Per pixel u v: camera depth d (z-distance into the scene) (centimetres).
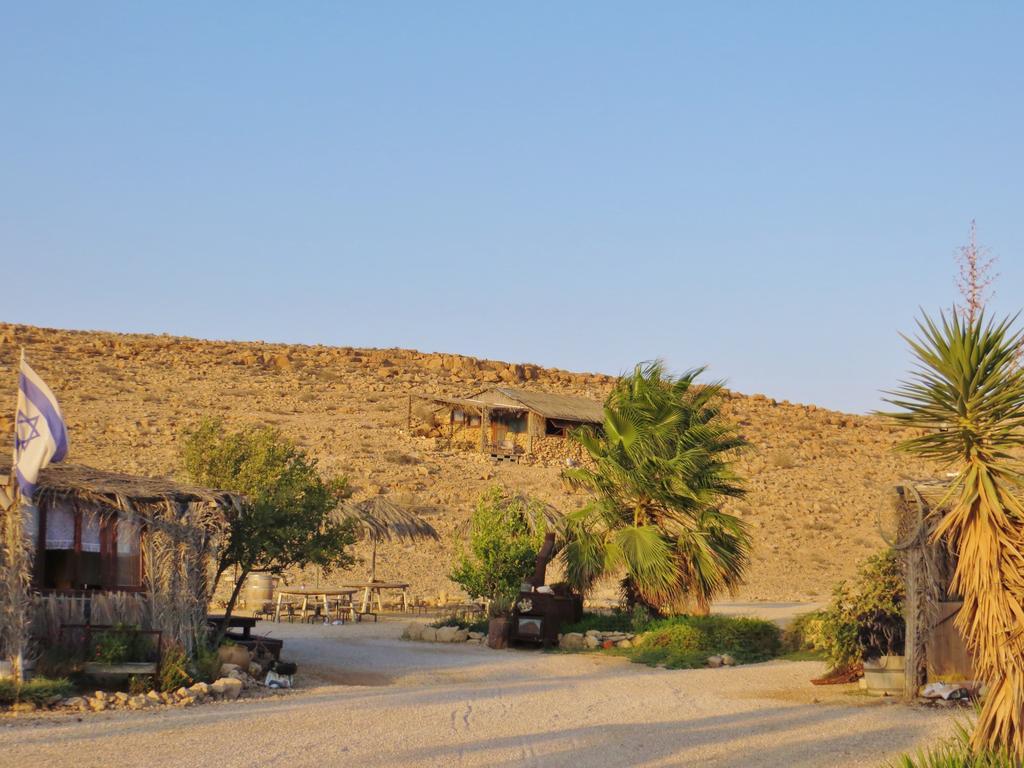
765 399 9744
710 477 2559
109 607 1524
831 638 1758
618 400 2606
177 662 1512
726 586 2517
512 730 1315
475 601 3016
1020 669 1059
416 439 6162
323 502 2017
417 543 4159
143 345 8456
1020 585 1073
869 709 1498
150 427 5628
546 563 2494
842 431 8656
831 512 5559
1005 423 1094
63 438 1412
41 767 1031
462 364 9275
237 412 6606
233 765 1066
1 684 1354
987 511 1086
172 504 1574
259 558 1947
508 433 6216
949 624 1579
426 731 1284
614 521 2548
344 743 1192
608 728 1346
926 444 1126
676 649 2170
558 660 2131
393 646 2344
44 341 8212
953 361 1086
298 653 2125
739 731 1334
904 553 1594
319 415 6838
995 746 1074
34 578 1495
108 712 1347
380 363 9119
